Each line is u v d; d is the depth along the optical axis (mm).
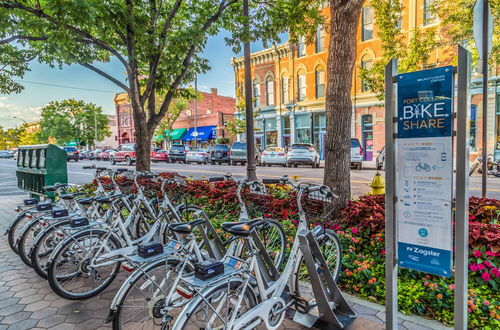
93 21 5035
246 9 7547
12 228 4445
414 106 2230
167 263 2713
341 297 2807
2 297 3416
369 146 20953
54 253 3207
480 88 15836
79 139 44281
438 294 2793
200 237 4480
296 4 7242
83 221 3539
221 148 23062
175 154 25656
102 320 2980
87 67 7656
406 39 17375
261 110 26297
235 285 2396
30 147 6715
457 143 2027
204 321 2439
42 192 6004
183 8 7980
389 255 2398
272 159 19484
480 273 3062
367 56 20188
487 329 2484
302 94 24172
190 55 7770
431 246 2225
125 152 25312
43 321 2961
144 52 7238
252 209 5199
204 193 6543
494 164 12469
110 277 3521
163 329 2473
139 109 7695
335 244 3363
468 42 11508
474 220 4125
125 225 3959
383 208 4066
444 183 2141
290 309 2988
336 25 4738
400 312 2852
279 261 3688
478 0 3975
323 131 22953
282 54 24797
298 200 2918
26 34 6438
